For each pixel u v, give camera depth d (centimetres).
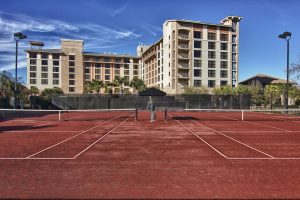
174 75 8481
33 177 743
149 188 656
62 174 771
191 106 4650
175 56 8388
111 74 12231
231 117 3200
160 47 9519
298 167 852
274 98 5462
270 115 3609
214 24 8675
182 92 7625
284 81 9019
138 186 670
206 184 685
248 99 4669
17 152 1080
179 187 663
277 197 602
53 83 11531
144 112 4241
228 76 8838
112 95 4869
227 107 4647
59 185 677
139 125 2186
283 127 2056
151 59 10731
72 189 650
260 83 8662
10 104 3903
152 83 10625
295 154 1047
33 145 1243
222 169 824
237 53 9075
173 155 1021
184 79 8556
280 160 945
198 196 607
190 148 1166
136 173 780
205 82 8638
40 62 11431
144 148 1163
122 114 3769
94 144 1266
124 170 811
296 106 4972
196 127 2039
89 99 4591
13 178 734
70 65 11638
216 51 8731
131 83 10019
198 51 8594
